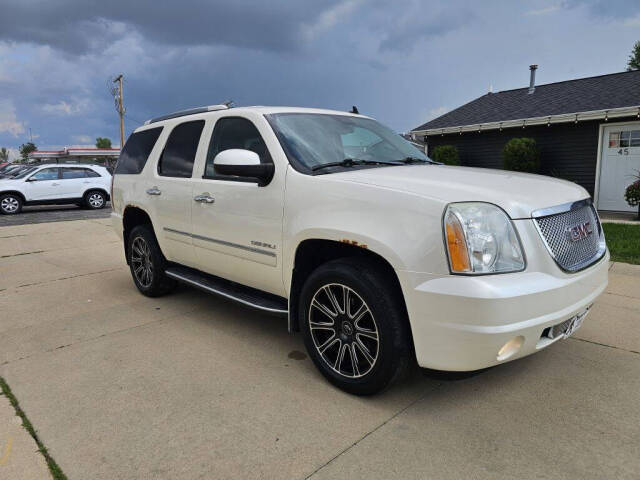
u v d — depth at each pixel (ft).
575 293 8.50
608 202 38.04
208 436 8.13
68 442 8.02
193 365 10.93
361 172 9.98
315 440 7.98
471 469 7.19
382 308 8.48
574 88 44.62
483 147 45.57
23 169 59.21
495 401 9.12
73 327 13.62
